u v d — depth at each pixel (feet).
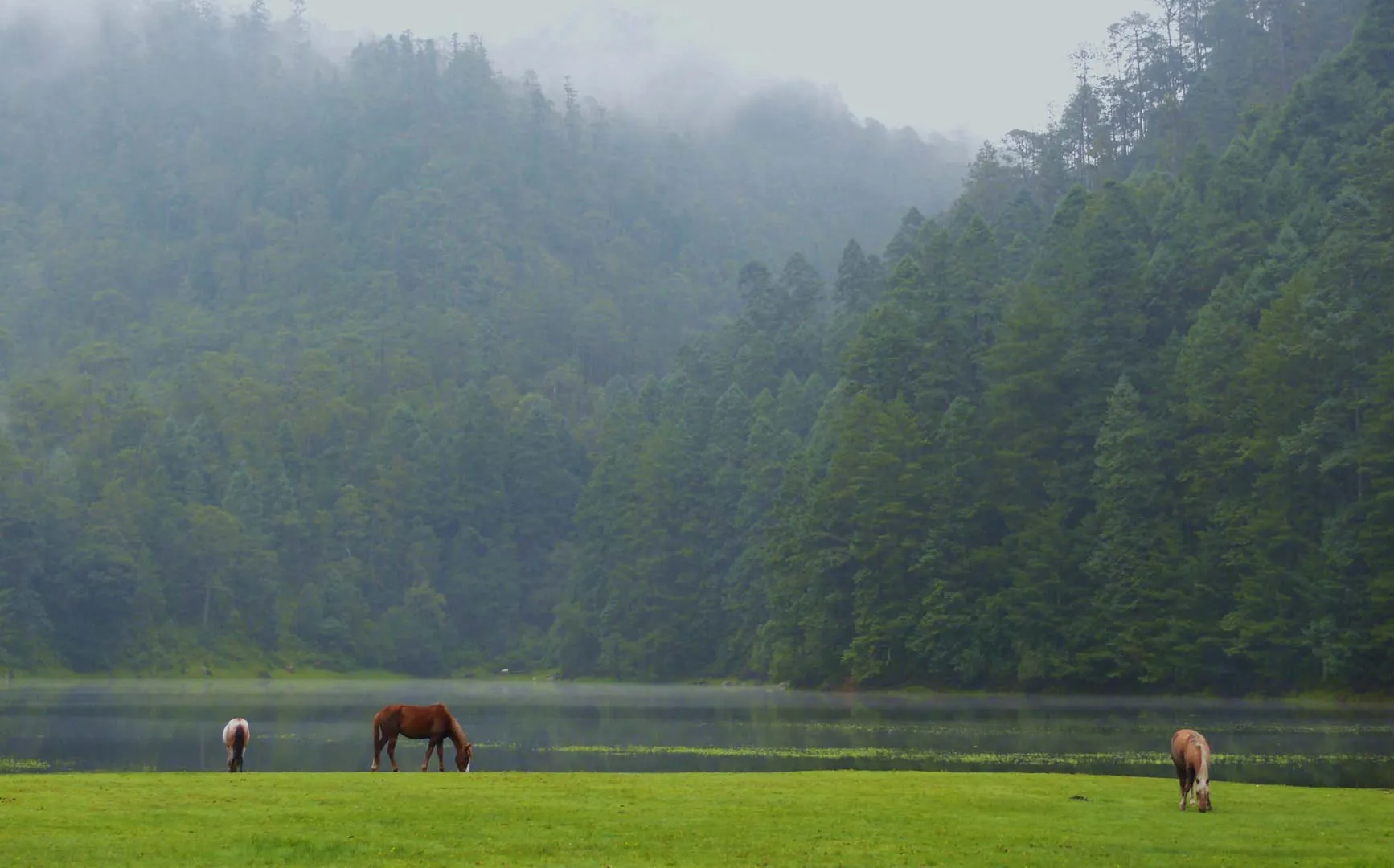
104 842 82.12
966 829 92.73
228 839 83.97
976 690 383.45
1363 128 449.48
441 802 101.30
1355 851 86.79
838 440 470.39
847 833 90.58
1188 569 349.82
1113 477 363.97
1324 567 325.83
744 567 533.14
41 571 543.80
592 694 424.46
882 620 399.85
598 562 617.62
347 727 236.84
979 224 515.50
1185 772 107.14
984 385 461.78
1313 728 232.32
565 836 87.20
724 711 304.30
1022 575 374.63
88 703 326.24
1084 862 81.41
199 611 615.57
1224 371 362.53
